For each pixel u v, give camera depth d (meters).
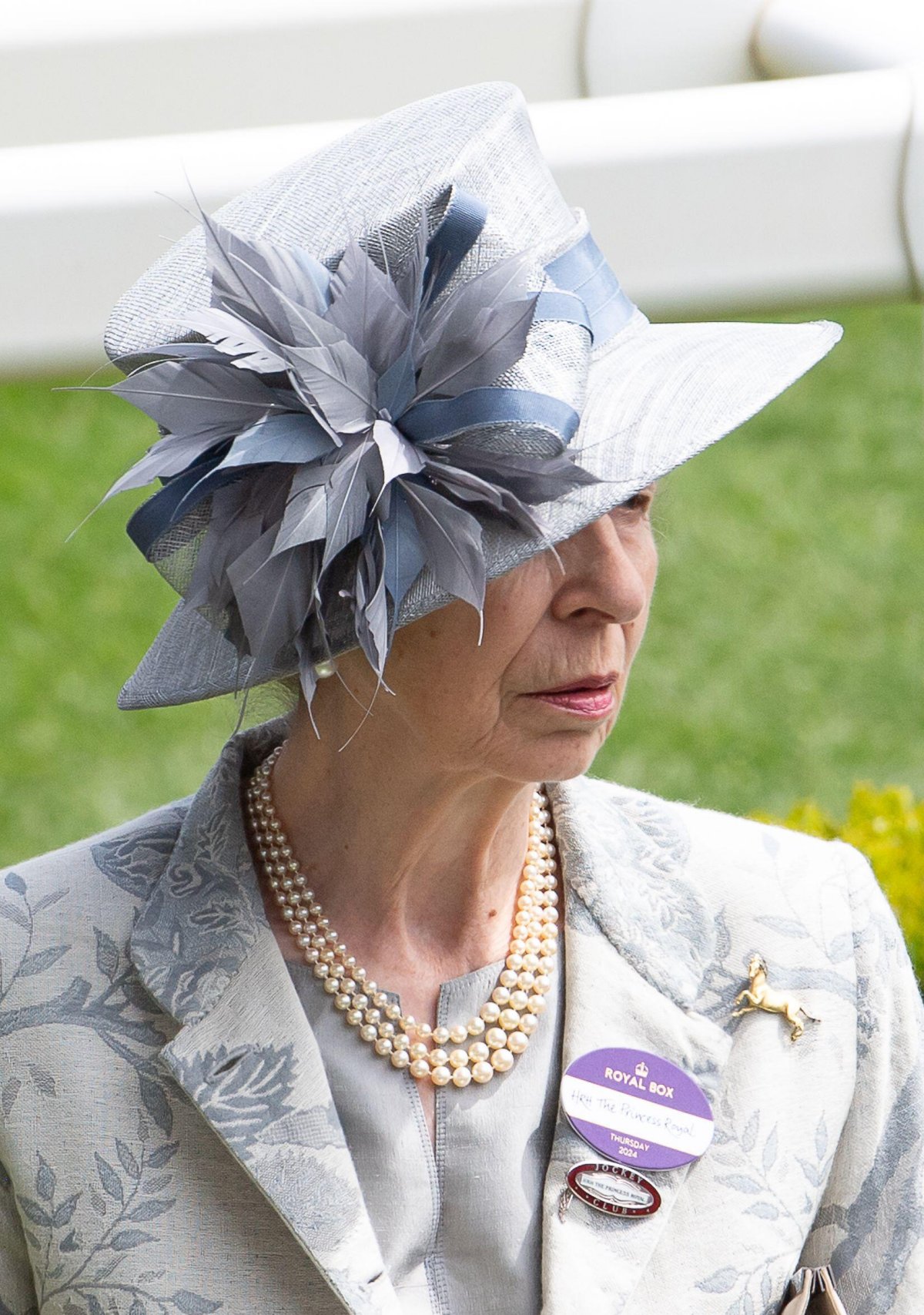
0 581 25.58
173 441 5.93
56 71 11.89
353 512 5.72
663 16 12.05
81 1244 6.51
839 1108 6.99
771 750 22.06
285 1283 6.46
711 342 6.55
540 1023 6.95
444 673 6.22
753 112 9.62
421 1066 6.75
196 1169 6.58
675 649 24.00
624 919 7.08
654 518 7.08
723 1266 6.65
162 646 6.91
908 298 9.95
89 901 7.03
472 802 6.77
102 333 9.54
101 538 26.55
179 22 11.91
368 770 6.75
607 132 9.64
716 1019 7.04
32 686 23.59
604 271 6.50
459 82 12.21
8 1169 6.65
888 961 7.27
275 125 12.18
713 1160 6.79
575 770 6.41
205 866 7.02
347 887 6.99
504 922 7.11
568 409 5.84
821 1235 7.16
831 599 24.98
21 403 29.64
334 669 6.52
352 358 5.74
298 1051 6.61
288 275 5.86
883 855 12.02
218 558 6.09
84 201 9.34
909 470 27.83
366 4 11.98
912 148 9.55
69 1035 6.71
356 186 6.34
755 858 7.42
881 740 22.19
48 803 21.52
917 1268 7.02
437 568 5.76
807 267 9.82
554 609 6.14
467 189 6.05
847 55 10.90
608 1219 6.63
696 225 9.72
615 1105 6.74
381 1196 6.59
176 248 6.56
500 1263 6.60
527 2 12.00
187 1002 6.66
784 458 28.25
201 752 22.47
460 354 5.72
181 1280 6.45
